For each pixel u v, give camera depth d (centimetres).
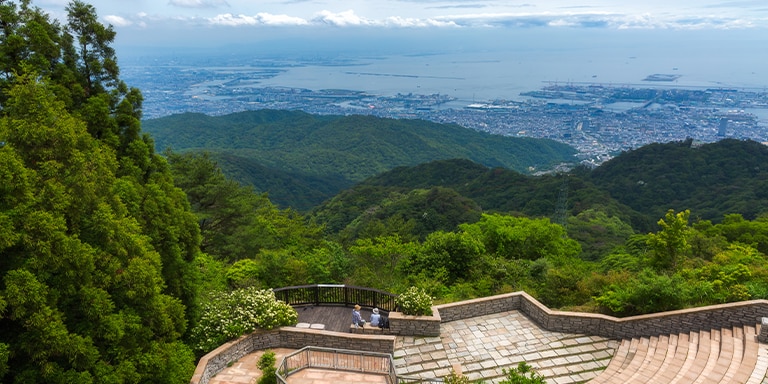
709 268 1278
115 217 720
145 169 1069
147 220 904
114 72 1112
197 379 817
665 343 950
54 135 659
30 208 580
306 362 886
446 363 927
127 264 717
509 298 1144
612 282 1227
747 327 943
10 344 559
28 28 927
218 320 986
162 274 924
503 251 2047
